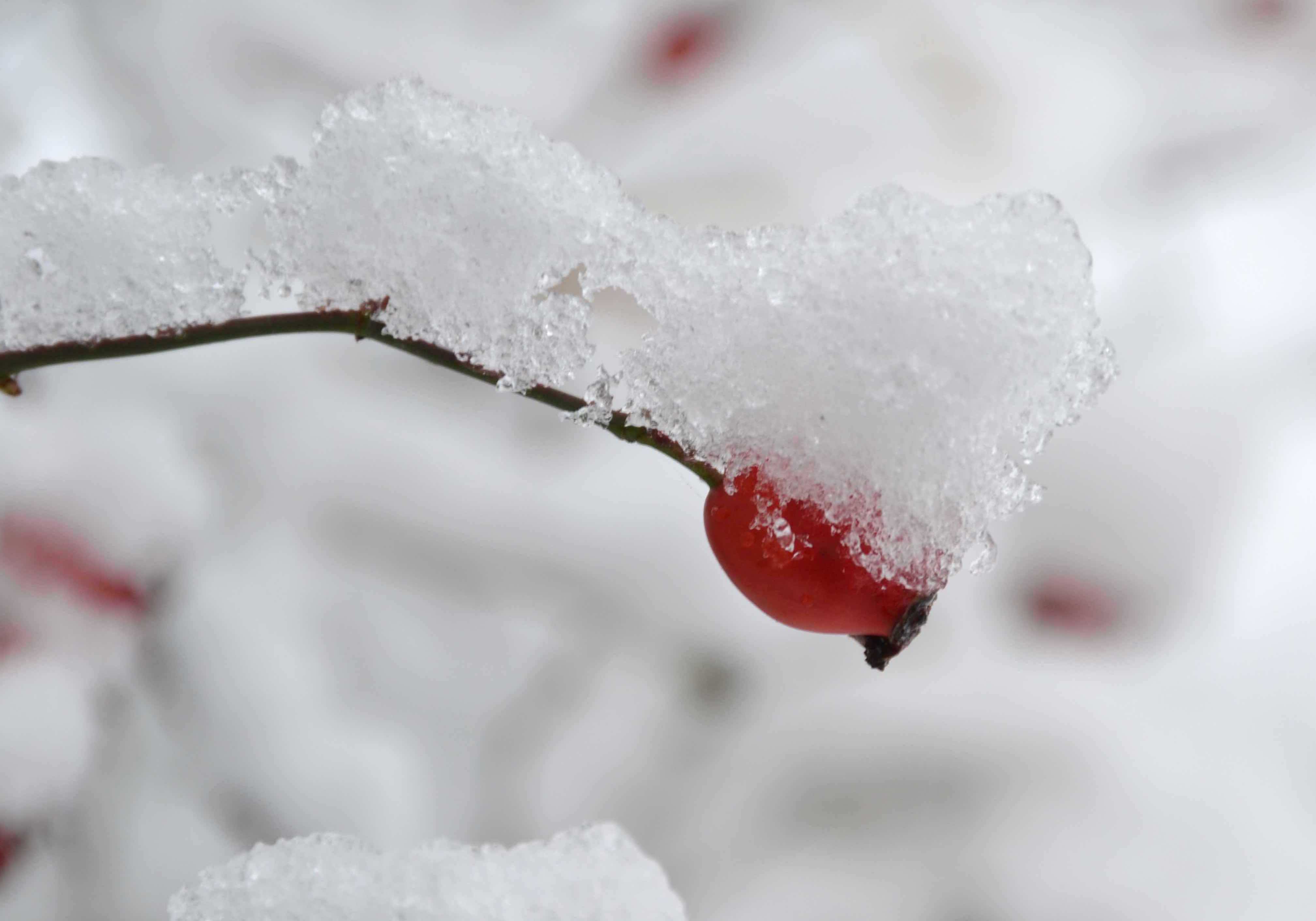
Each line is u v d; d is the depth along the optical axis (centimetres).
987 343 29
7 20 56
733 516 29
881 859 42
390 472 50
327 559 49
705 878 43
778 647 47
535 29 54
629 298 45
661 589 49
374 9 54
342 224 29
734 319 29
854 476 29
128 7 55
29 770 42
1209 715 43
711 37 52
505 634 49
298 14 54
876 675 44
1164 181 53
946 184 51
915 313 29
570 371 29
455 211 29
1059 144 52
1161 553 45
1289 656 43
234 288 30
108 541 46
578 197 29
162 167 30
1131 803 40
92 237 30
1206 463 45
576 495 49
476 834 47
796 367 29
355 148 29
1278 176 52
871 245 29
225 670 46
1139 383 47
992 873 40
